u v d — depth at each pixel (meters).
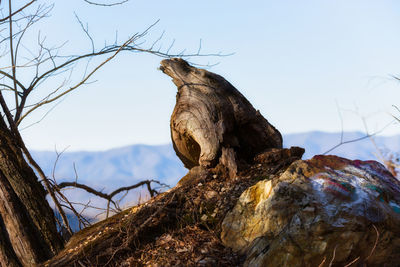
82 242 8.70
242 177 9.28
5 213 9.37
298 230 7.14
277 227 7.37
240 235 7.79
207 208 8.65
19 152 9.82
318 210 7.21
